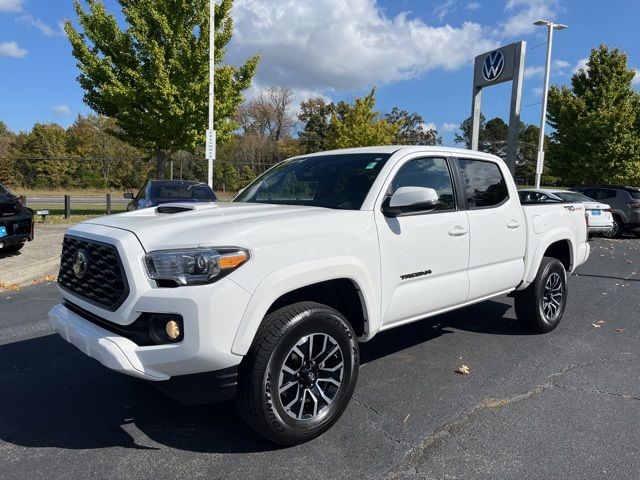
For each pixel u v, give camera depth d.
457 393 3.91
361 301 3.42
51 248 10.52
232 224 2.96
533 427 3.37
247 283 2.77
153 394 3.85
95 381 4.10
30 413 3.54
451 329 5.62
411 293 3.78
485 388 4.01
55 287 7.63
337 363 3.25
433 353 4.83
